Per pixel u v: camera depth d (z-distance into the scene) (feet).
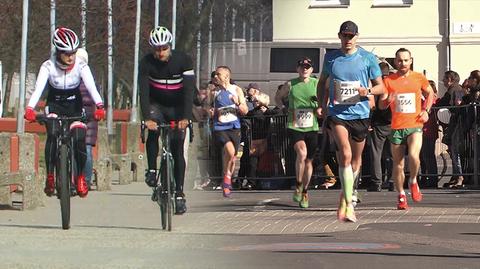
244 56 173.37
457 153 121.29
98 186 114.32
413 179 95.20
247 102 128.67
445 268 60.18
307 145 98.17
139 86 75.61
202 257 64.18
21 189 99.50
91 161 102.22
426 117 93.40
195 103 96.07
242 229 79.36
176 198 78.79
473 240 71.56
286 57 181.37
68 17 186.19
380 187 115.24
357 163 84.84
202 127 111.86
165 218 77.77
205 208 97.35
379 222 82.94
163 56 74.95
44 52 189.47
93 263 61.11
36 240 71.05
